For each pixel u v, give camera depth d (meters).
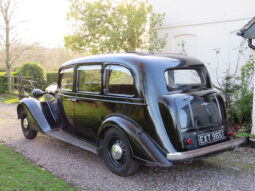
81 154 4.72
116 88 3.83
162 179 3.70
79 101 4.52
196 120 3.47
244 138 3.80
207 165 4.22
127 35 7.95
